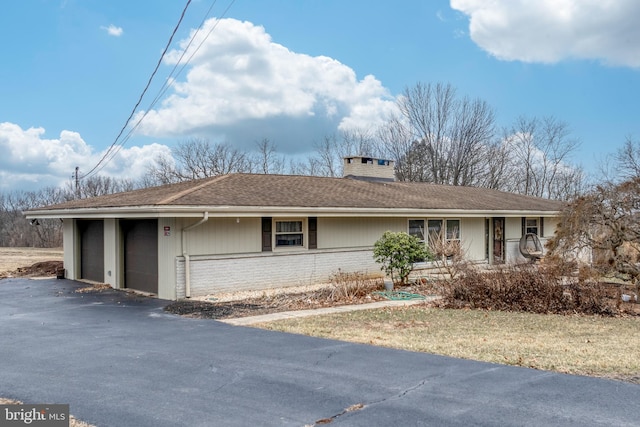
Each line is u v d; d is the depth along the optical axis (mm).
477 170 37500
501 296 11859
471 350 7309
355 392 5398
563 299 11594
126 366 6430
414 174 38094
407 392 5395
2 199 48188
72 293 13664
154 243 13297
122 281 14586
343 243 16062
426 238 18250
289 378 5891
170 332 8562
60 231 41844
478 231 20000
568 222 13031
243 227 13742
